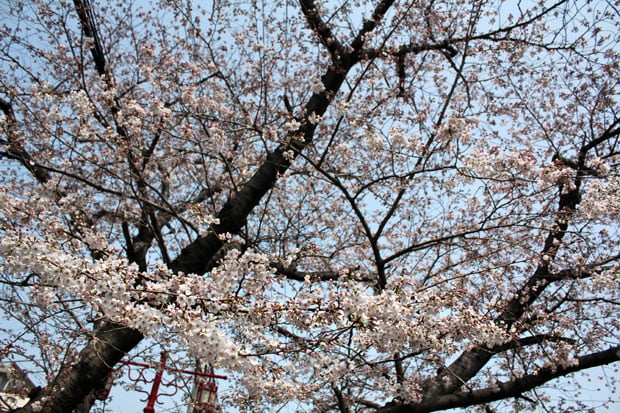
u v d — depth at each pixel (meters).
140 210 5.36
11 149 4.12
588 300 5.79
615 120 7.05
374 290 5.33
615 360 5.37
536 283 6.05
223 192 7.01
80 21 5.94
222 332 2.80
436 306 3.23
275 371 3.05
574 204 6.17
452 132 3.98
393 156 4.84
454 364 6.08
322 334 3.09
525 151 5.06
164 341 3.91
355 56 6.58
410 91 6.73
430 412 5.43
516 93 7.09
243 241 5.43
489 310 4.70
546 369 5.52
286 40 7.08
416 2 6.35
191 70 6.11
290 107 6.50
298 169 6.31
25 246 2.63
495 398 5.48
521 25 6.53
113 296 2.79
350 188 7.07
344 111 5.05
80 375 4.35
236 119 5.95
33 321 4.47
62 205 4.08
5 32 6.05
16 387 4.98
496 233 5.98
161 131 4.90
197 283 3.06
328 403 6.14
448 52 7.02
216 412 6.07
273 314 3.13
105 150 5.45
